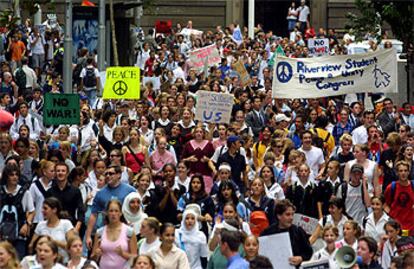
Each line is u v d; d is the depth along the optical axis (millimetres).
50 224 32312
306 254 31672
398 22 66000
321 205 38094
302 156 39312
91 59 64062
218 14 108750
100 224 35156
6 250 27609
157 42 86625
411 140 44438
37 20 82500
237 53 78000
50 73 67938
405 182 37062
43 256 28328
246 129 48688
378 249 32656
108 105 52531
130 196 33469
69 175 36500
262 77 72562
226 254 29125
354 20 71375
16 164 35406
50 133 48562
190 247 33094
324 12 109562
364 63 54594
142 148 42500
